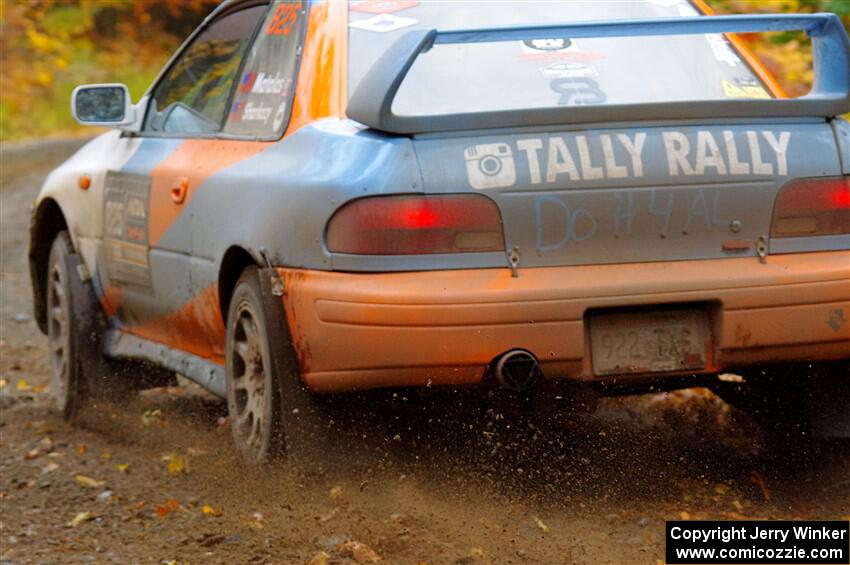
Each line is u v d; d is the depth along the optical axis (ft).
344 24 32.19
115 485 33.47
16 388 47.75
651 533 28.17
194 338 36.32
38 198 45.34
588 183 27.48
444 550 26.99
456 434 30.60
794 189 28.35
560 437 31.50
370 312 27.14
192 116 37.52
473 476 30.68
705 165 27.89
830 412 30.58
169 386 42.88
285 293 29.04
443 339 27.02
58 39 201.36
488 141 27.58
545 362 27.45
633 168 27.61
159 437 38.73
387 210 27.25
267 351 29.91
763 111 28.37
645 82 31.09
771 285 27.94
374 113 27.48
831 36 28.86
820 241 28.53
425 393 28.78
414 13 32.65
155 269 37.01
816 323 28.22
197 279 34.30
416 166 27.30
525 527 28.50
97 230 40.86
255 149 32.17
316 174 28.58
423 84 30.42
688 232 27.91
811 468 32.07
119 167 39.63
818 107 28.60
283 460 30.17
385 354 27.30
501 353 27.22
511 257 27.37
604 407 36.94
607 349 27.89
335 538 27.86
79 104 39.88
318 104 30.78
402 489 30.17
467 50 31.27
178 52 39.96
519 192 27.32
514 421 30.60
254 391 31.53
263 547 27.73
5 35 185.16
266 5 35.58
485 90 30.37
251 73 34.94
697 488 31.32
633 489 31.09
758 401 32.04
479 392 28.50
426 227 27.14
